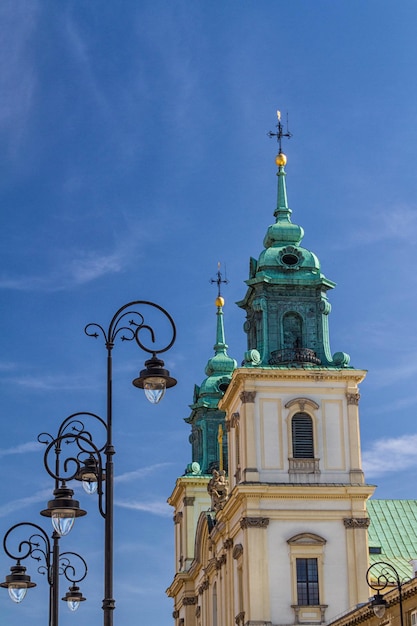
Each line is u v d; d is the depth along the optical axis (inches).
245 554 3171.8
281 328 3405.5
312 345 3400.6
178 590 4547.2
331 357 3395.7
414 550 3754.9
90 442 1406.3
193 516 4426.7
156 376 1344.7
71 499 1459.2
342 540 3193.9
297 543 3166.8
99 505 1364.4
